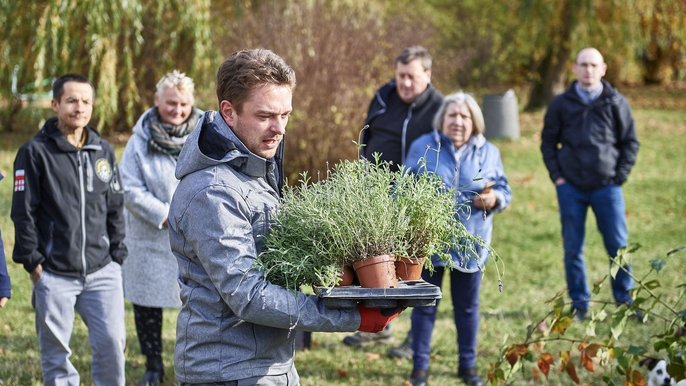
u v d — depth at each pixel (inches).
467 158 256.2
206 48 689.6
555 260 457.4
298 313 122.3
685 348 165.9
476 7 1091.3
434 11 1047.0
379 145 290.7
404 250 131.1
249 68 125.3
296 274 124.3
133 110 733.9
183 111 254.1
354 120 561.0
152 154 253.9
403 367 289.6
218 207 123.6
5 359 279.4
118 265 222.7
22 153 209.6
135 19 652.1
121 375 220.8
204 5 683.4
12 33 660.1
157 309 263.9
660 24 996.6
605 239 337.1
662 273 418.9
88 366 275.9
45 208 211.3
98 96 657.0
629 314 173.8
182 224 126.6
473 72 1085.1
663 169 744.3
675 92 1395.2
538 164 742.5
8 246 428.5
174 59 706.2
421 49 287.1
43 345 215.2
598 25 951.0
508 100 880.3
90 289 217.0
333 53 565.9
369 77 579.2
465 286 266.4
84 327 318.7
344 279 129.7
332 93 558.6
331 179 137.3
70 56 665.6
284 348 132.6
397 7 877.2
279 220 128.6
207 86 699.4
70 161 213.6
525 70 1209.4
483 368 289.3
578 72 335.3
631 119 333.7
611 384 181.5
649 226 541.3
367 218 128.2
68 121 213.6
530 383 272.1
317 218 126.6
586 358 178.9
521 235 514.3
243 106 126.3
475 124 257.6
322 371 281.4
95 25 644.7
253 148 128.4
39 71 648.4
